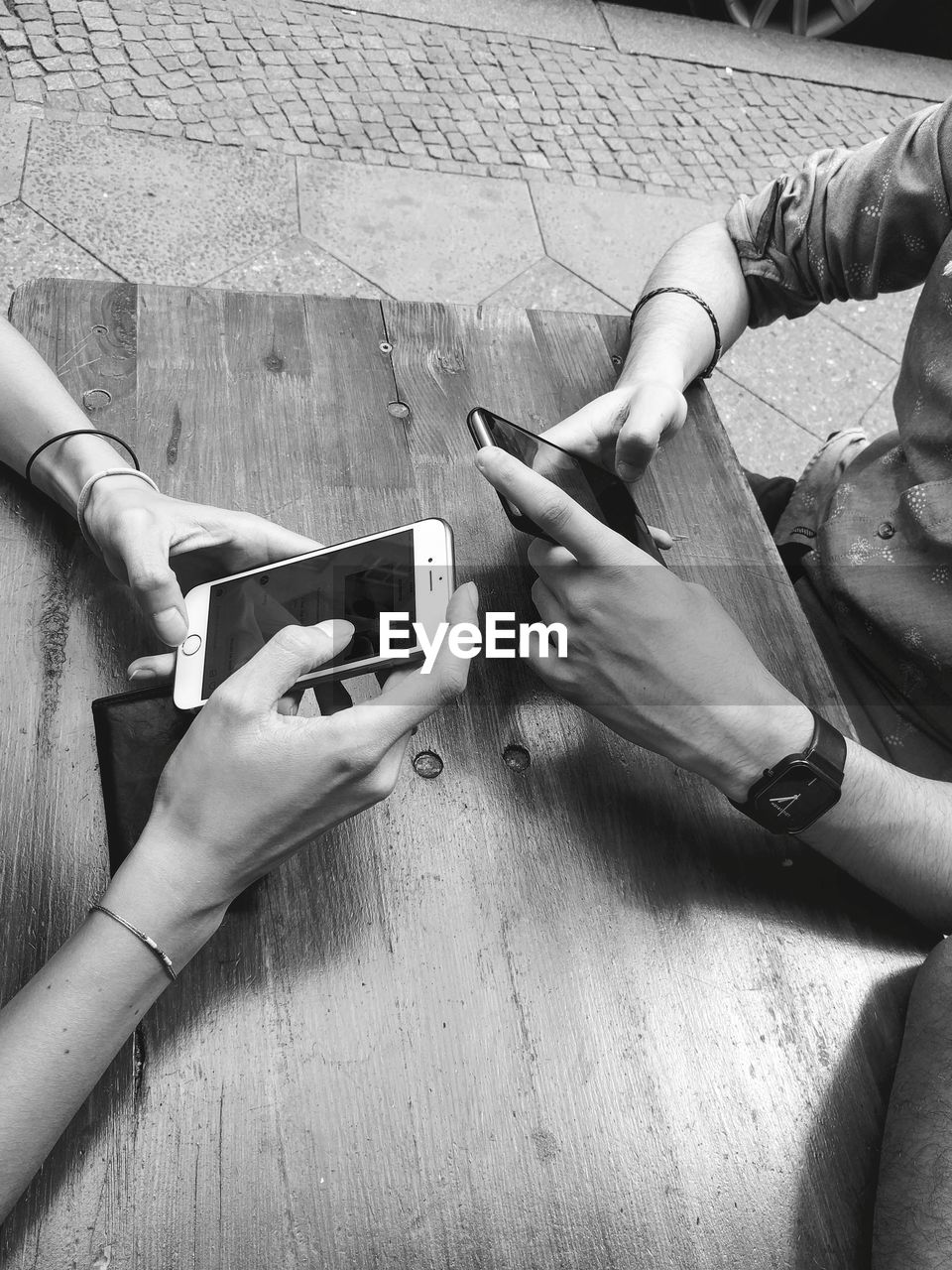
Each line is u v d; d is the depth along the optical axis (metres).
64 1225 0.57
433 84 2.68
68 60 2.33
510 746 0.80
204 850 0.60
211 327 1.04
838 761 0.75
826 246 1.14
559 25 3.02
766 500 1.41
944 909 0.77
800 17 3.37
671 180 2.70
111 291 1.04
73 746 0.74
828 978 0.74
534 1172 0.62
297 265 2.19
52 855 0.69
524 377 1.09
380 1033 0.65
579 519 0.69
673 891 0.75
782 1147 0.66
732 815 0.81
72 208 2.09
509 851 0.75
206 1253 0.57
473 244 2.37
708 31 3.21
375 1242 0.59
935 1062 0.64
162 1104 0.61
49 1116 0.56
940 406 1.02
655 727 0.75
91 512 0.79
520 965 0.70
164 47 2.45
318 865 0.71
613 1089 0.66
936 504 1.00
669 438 1.01
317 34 2.66
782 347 2.42
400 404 1.02
